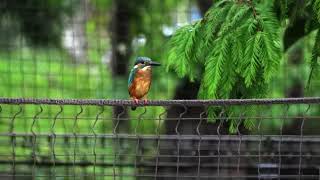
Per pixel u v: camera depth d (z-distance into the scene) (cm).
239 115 806
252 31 741
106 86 1417
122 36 1422
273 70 722
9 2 1387
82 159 1041
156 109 1205
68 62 1448
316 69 798
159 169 1076
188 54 786
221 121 786
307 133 1185
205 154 1082
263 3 801
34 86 1387
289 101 689
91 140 1055
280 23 804
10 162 1042
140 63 876
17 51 1425
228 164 1059
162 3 1431
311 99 688
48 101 698
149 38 1391
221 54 752
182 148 1084
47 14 1427
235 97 800
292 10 822
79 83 1426
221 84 766
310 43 1074
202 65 812
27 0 1406
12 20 1402
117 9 1438
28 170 1045
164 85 1219
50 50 1445
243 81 786
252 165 1054
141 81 870
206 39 779
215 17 783
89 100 702
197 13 1383
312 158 1073
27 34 1418
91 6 1504
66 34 1467
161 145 1097
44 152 1087
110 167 1038
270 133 1181
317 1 738
